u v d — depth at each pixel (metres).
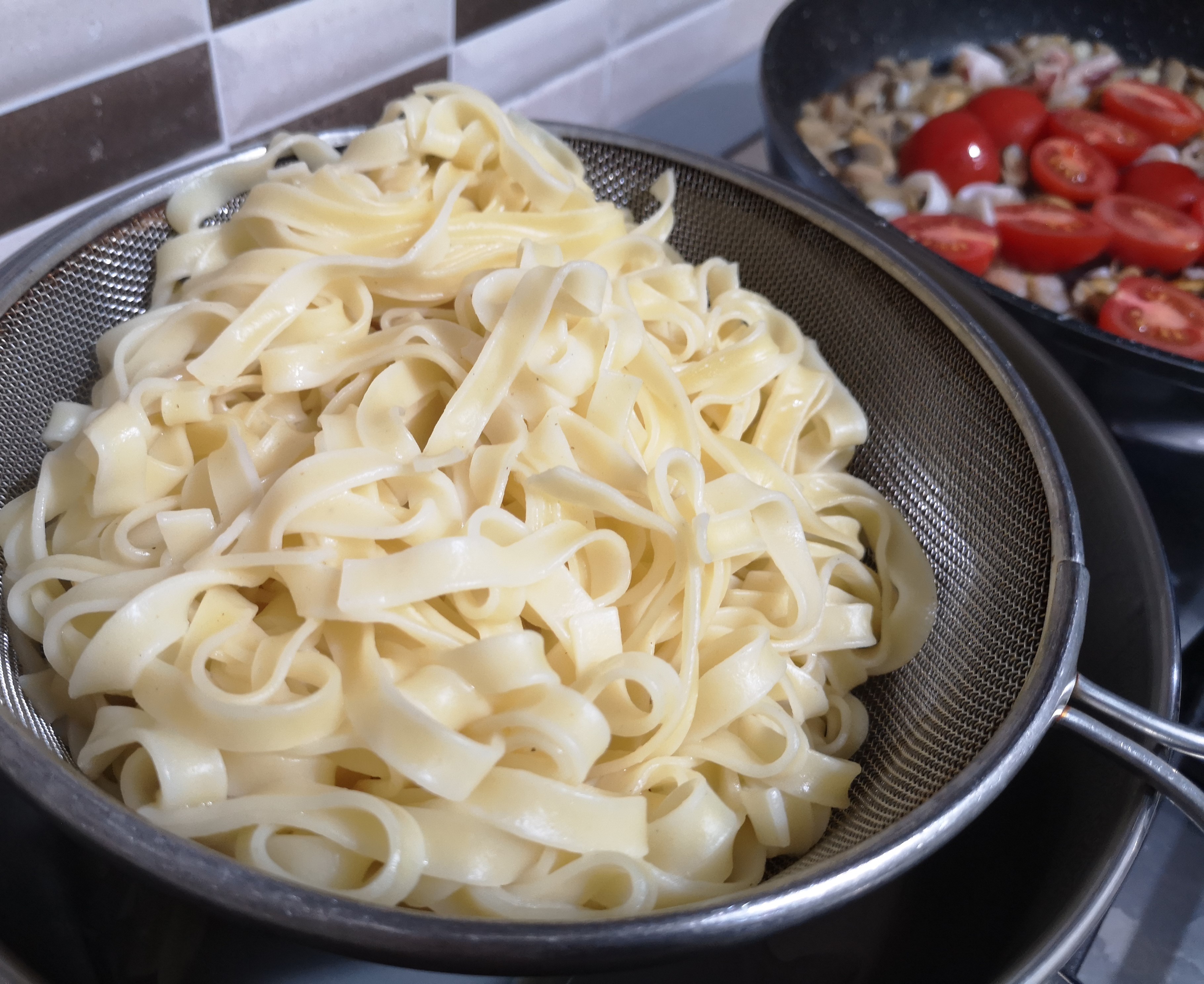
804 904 0.22
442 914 0.23
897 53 0.55
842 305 0.37
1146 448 0.39
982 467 0.32
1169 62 0.55
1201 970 0.31
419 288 0.34
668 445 0.33
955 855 0.31
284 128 0.40
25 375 0.32
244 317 0.32
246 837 0.27
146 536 0.31
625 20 0.49
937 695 0.31
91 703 0.29
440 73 0.44
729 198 0.38
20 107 0.34
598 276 0.31
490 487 0.30
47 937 0.27
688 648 0.30
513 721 0.28
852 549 0.34
